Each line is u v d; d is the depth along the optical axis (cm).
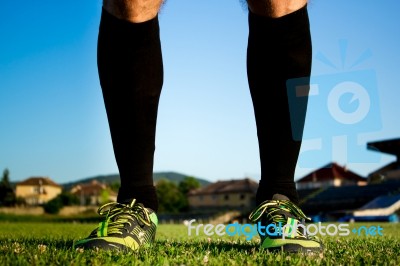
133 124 197
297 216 206
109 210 206
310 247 194
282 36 191
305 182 5378
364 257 192
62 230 703
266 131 200
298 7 192
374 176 4491
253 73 199
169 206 7888
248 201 7244
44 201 9388
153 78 197
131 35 189
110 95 196
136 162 205
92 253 177
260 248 203
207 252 195
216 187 7906
